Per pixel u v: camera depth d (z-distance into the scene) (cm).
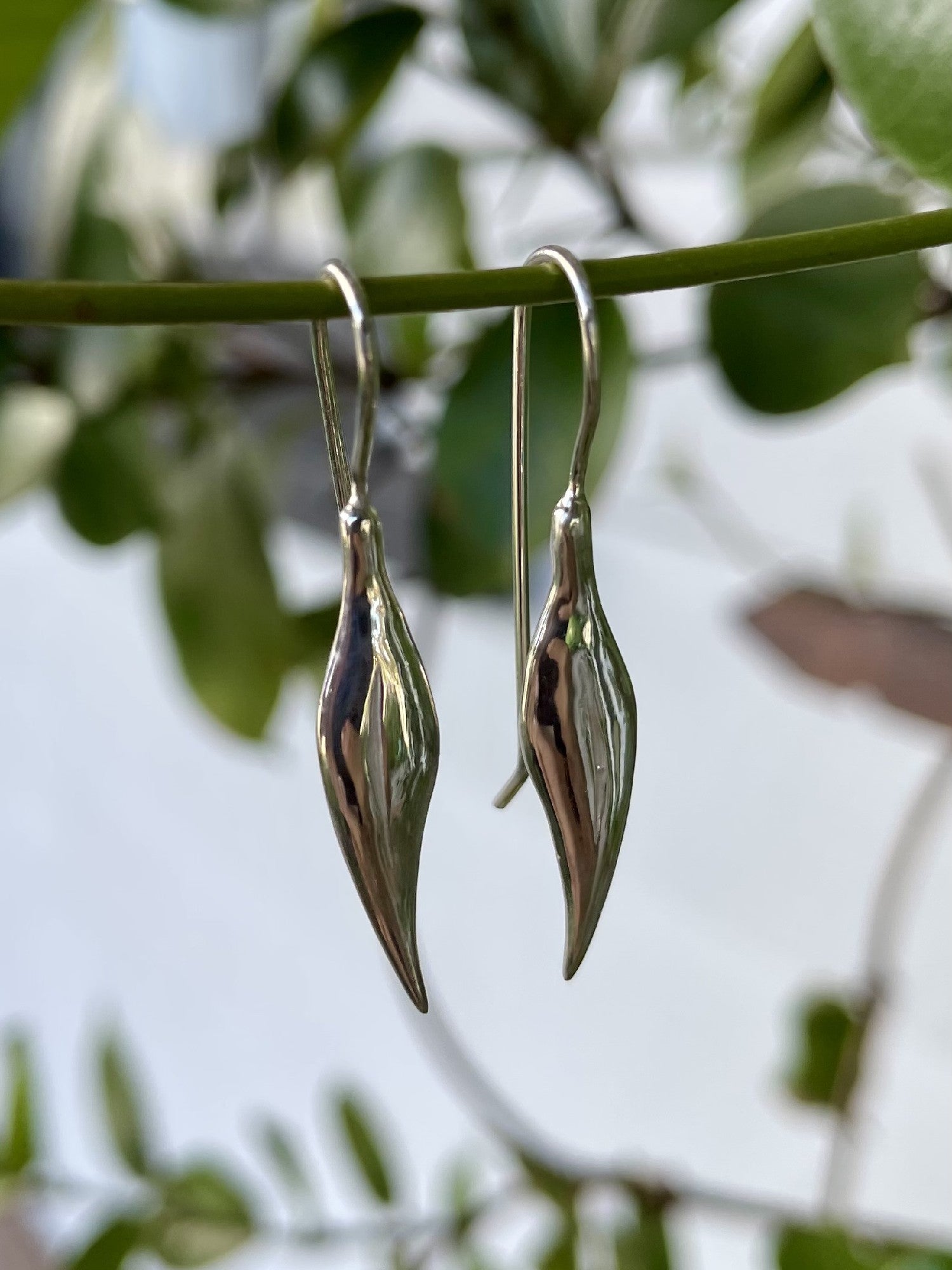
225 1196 34
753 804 52
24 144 48
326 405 14
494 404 22
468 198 28
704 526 50
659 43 25
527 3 26
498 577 23
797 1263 26
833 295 22
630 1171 33
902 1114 48
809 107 25
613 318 21
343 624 14
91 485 30
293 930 77
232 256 33
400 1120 73
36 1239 63
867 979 32
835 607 27
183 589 30
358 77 27
